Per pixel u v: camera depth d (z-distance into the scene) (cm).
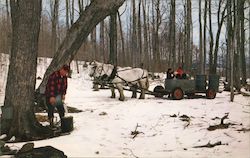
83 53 4138
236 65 2555
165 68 4766
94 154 821
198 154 821
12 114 962
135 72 1847
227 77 3262
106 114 1338
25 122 968
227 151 834
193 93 1884
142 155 823
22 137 954
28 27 975
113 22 2691
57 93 1055
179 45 4512
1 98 1761
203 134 1001
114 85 1872
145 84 1875
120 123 1172
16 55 977
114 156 811
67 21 3272
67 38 1173
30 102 986
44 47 4241
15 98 970
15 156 741
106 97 1936
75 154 812
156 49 3772
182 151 852
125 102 1695
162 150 870
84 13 1120
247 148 845
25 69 976
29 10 973
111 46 2689
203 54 3650
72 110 1425
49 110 1069
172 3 3331
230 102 1688
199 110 1412
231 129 1031
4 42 3075
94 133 1029
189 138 973
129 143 936
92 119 1238
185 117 1247
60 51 1203
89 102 1695
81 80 2788
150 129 1089
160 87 1948
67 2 3256
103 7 1066
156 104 1602
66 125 1023
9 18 3108
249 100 1780
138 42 4131
